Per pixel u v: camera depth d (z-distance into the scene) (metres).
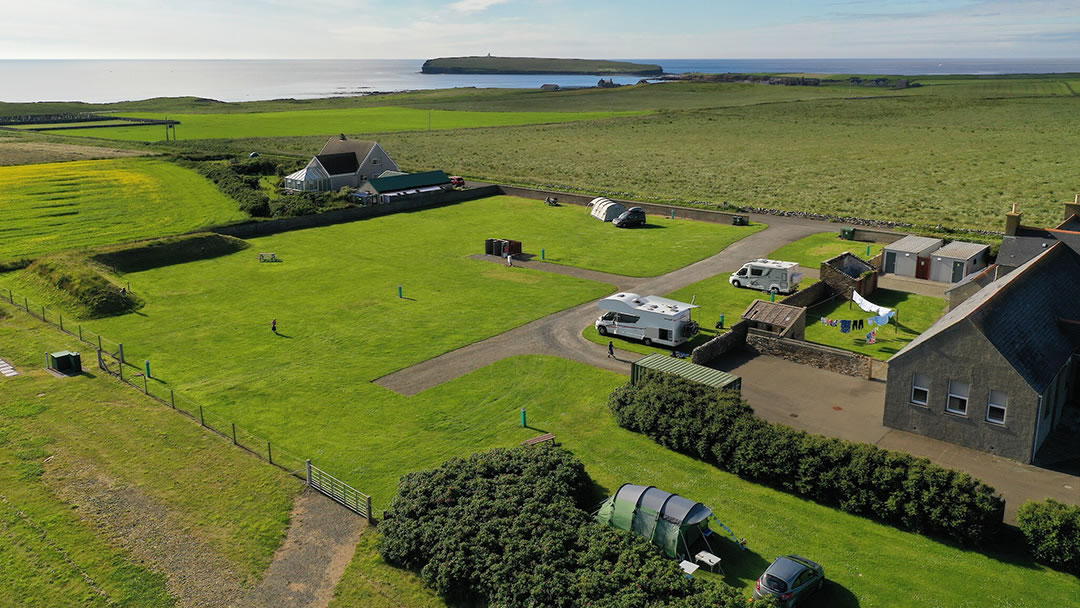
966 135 168.75
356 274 66.75
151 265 69.25
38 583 25.77
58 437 35.97
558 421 38.19
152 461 33.88
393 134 190.50
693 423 34.34
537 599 23.30
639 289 61.75
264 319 54.59
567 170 133.12
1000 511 27.33
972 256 62.66
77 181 109.38
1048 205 93.00
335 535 28.69
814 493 30.94
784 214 90.19
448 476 30.27
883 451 30.00
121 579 26.06
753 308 50.16
